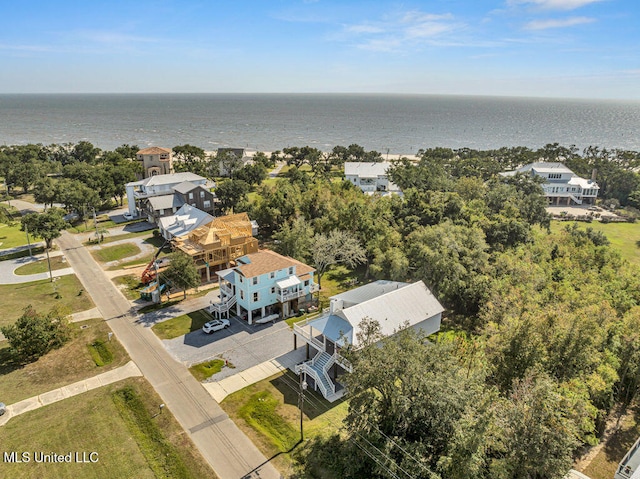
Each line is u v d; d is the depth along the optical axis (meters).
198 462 30.19
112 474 29.03
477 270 55.81
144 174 124.50
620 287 52.41
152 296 56.12
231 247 66.50
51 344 45.28
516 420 25.36
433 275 53.66
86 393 37.50
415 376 27.09
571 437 24.88
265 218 84.81
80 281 62.72
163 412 35.22
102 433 32.75
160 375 40.38
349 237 65.94
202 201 94.19
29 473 28.95
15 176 117.38
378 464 26.39
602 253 64.81
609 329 37.56
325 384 38.59
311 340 41.69
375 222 68.50
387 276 61.03
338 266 71.50
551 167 130.12
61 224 72.19
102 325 49.91
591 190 125.62
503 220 70.12
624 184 125.06
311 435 32.84
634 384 38.75
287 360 43.28
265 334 48.31
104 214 100.25
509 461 25.31
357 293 46.06
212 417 34.81
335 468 29.53
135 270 67.12
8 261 70.38
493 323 41.09
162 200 89.88
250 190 123.62
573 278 54.25
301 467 29.88
